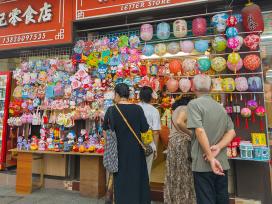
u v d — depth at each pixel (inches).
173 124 114.0
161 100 145.8
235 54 124.1
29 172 157.8
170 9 146.0
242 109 125.4
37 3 178.1
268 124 133.3
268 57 136.7
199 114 79.5
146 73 146.1
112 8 157.0
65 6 170.1
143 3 149.6
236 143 121.4
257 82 122.7
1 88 182.5
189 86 131.3
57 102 160.1
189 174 107.0
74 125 162.6
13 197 150.2
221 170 75.0
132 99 143.5
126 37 152.6
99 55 157.6
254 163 127.1
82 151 148.0
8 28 185.5
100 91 153.5
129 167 96.4
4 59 204.4
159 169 148.1
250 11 125.2
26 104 169.0
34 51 189.6
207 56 138.3
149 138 113.1
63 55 180.4
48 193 157.9
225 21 129.0
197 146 81.6
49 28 173.2
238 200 126.5
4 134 180.2
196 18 139.9
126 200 93.9
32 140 161.6
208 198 77.7
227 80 125.0
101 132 153.4
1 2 188.1
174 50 139.9
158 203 140.3
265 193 125.3
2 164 178.9
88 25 173.2
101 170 152.4
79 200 144.7
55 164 173.5
